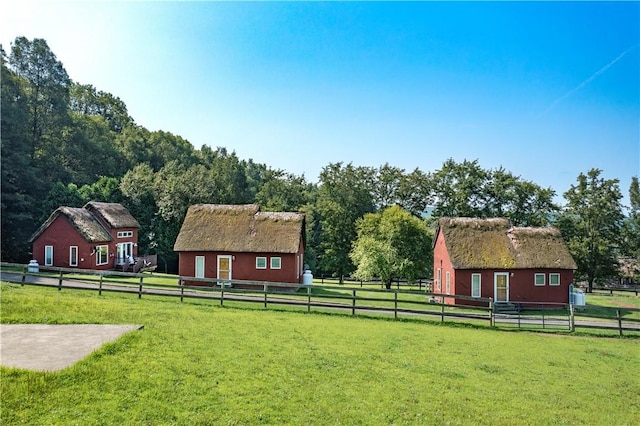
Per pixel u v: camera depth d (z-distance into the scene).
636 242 58.66
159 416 9.30
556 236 36.00
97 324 15.05
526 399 12.16
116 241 42.50
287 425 9.41
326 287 23.25
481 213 58.31
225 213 36.97
